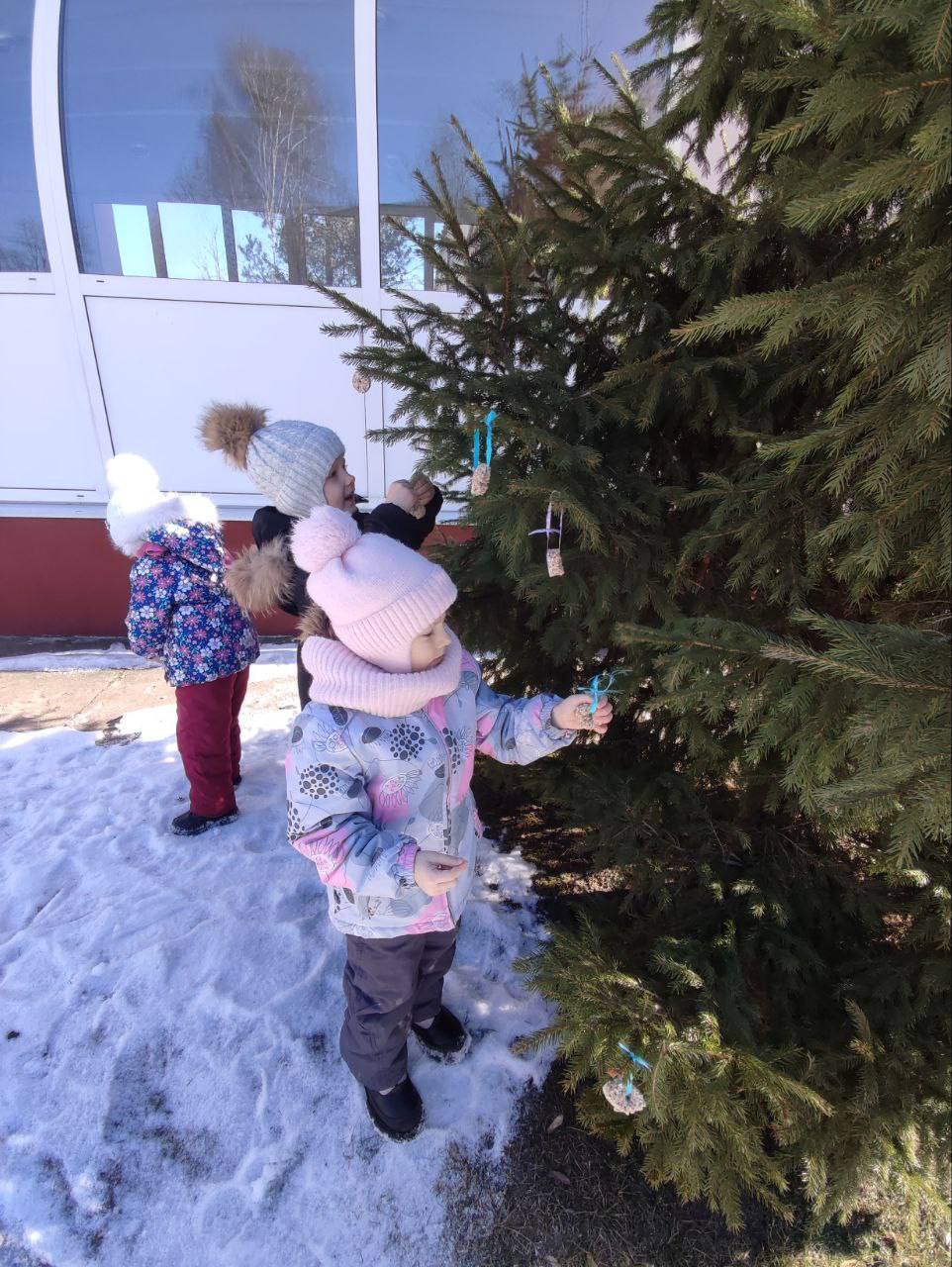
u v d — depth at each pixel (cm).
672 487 166
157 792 304
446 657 134
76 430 440
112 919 231
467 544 223
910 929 166
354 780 127
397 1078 163
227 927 228
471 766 148
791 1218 138
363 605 116
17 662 442
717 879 187
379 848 120
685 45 267
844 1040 159
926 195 94
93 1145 169
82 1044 191
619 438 186
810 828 197
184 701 256
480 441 162
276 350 432
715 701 133
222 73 382
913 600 150
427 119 399
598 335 192
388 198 415
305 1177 164
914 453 124
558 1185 165
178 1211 158
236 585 187
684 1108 135
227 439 202
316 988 208
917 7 88
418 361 181
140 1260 150
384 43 380
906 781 100
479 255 189
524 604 216
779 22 106
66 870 256
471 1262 153
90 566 465
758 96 156
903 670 106
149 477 246
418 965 153
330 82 387
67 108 381
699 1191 142
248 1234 155
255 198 409
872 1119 140
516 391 167
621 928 207
